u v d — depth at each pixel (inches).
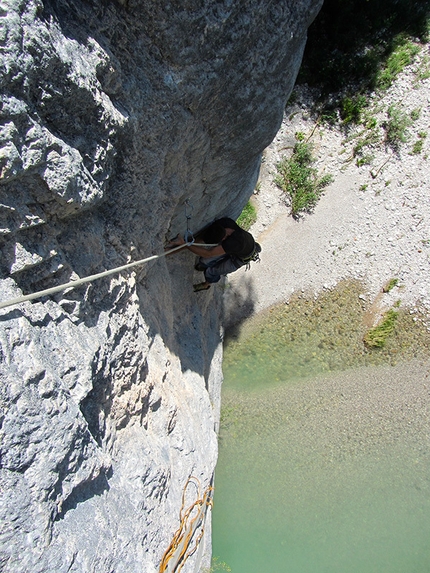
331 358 283.3
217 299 267.9
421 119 302.0
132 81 98.0
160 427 128.9
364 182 301.9
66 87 76.0
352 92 306.5
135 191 112.0
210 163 144.7
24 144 69.6
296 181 296.0
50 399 75.6
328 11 306.8
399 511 249.8
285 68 135.1
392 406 273.3
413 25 308.5
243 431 259.9
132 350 112.6
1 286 72.7
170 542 113.9
